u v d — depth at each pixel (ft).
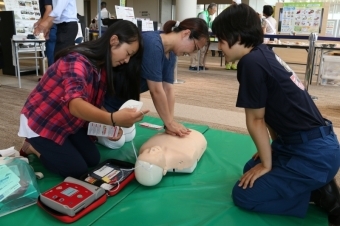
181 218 3.81
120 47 3.96
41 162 5.11
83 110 3.47
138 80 4.91
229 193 4.41
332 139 3.76
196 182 4.70
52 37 11.34
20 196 4.00
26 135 4.32
